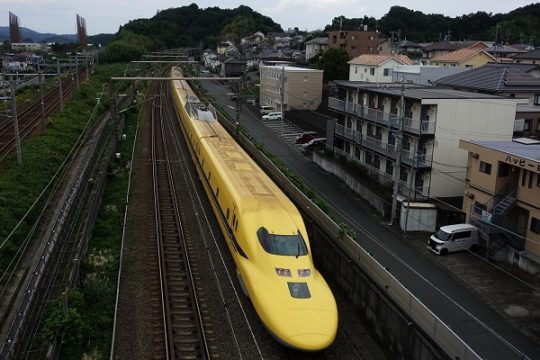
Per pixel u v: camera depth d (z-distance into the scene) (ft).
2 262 52.13
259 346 45.60
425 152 93.15
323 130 150.51
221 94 251.19
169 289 54.90
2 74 82.94
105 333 46.19
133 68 255.50
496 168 75.31
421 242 80.07
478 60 191.21
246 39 474.90
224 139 96.17
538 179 70.33
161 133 140.77
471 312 58.75
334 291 58.49
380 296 48.34
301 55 333.21
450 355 38.47
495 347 51.78
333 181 111.24
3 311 44.91
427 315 41.45
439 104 89.81
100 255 59.82
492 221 73.56
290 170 114.32
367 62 189.16
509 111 92.63
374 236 81.05
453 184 93.97
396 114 100.01
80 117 126.93
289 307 43.16
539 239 70.64
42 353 41.11
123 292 53.67
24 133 100.78
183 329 47.52
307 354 44.39
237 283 56.95
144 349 44.14
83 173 81.00
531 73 136.98
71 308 45.03
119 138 121.80
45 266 51.72
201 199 86.17
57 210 69.97
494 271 70.38
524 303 61.41
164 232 70.79
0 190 68.39
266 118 182.39
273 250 48.57
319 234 66.18
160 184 93.56
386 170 105.09
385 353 47.19
